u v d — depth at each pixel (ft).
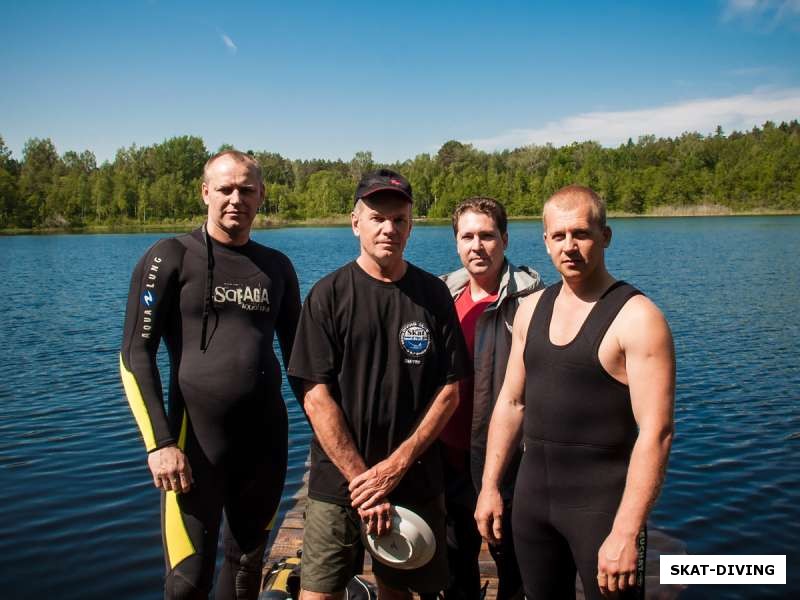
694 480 20.56
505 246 11.22
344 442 8.95
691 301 58.13
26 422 26.63
